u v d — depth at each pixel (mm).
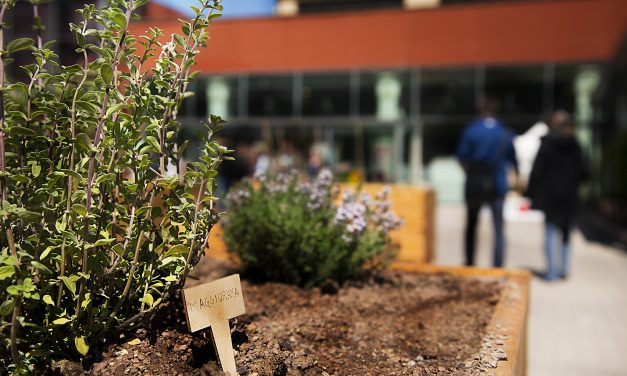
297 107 18766
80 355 2102
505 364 2520
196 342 2291
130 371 2047
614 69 15594
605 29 17109
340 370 2543
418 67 18281
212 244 4969
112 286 2143
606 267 8875
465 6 17891
